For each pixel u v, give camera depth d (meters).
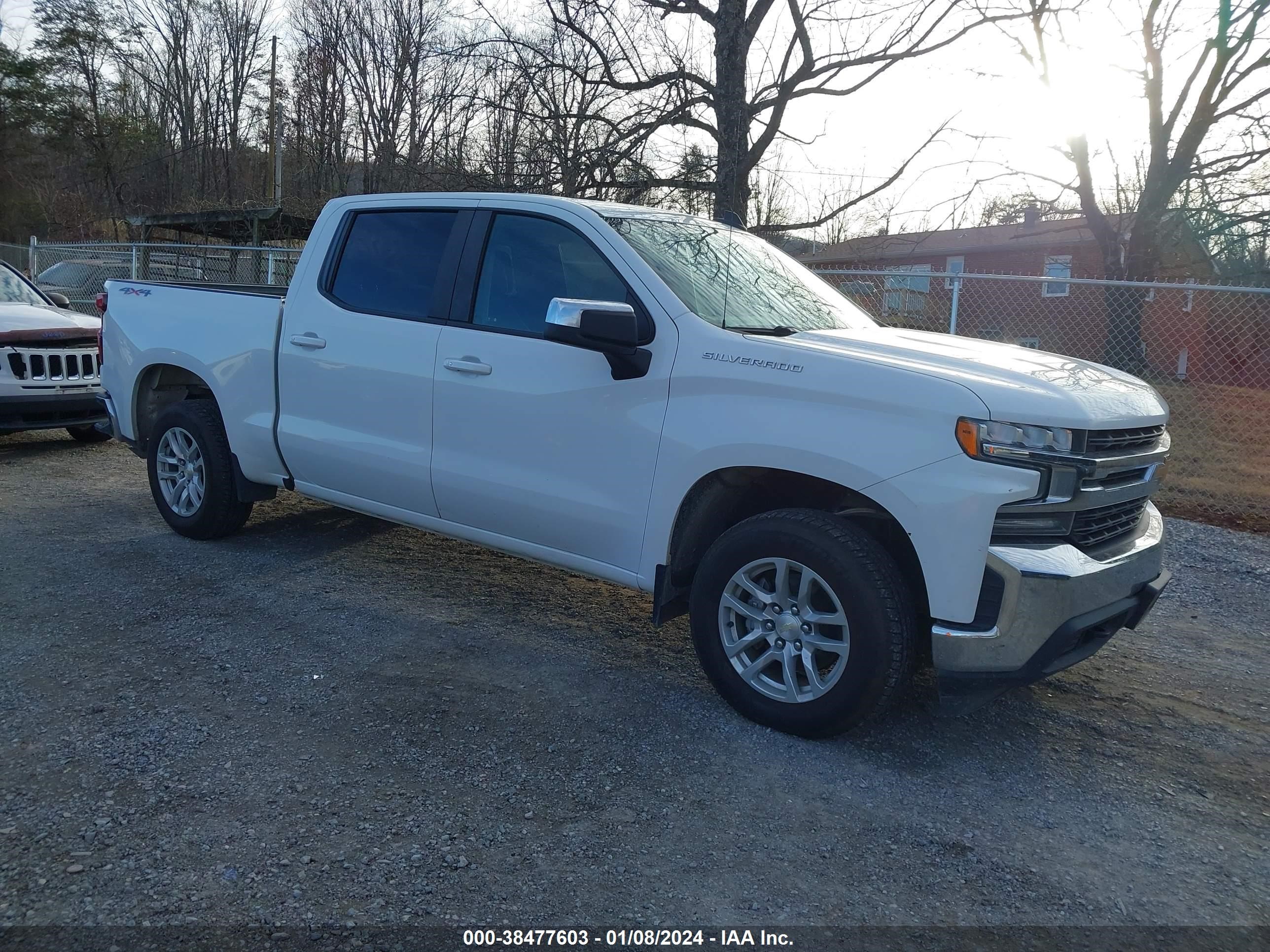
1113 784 3.53
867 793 3.33
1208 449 9.73
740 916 2.64
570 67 10.44
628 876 2.79
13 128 35.62
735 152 10.11
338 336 4.91
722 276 4.38
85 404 8.27
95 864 2.70
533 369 4.19
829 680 3.52
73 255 17.33
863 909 2.70
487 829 2.98
